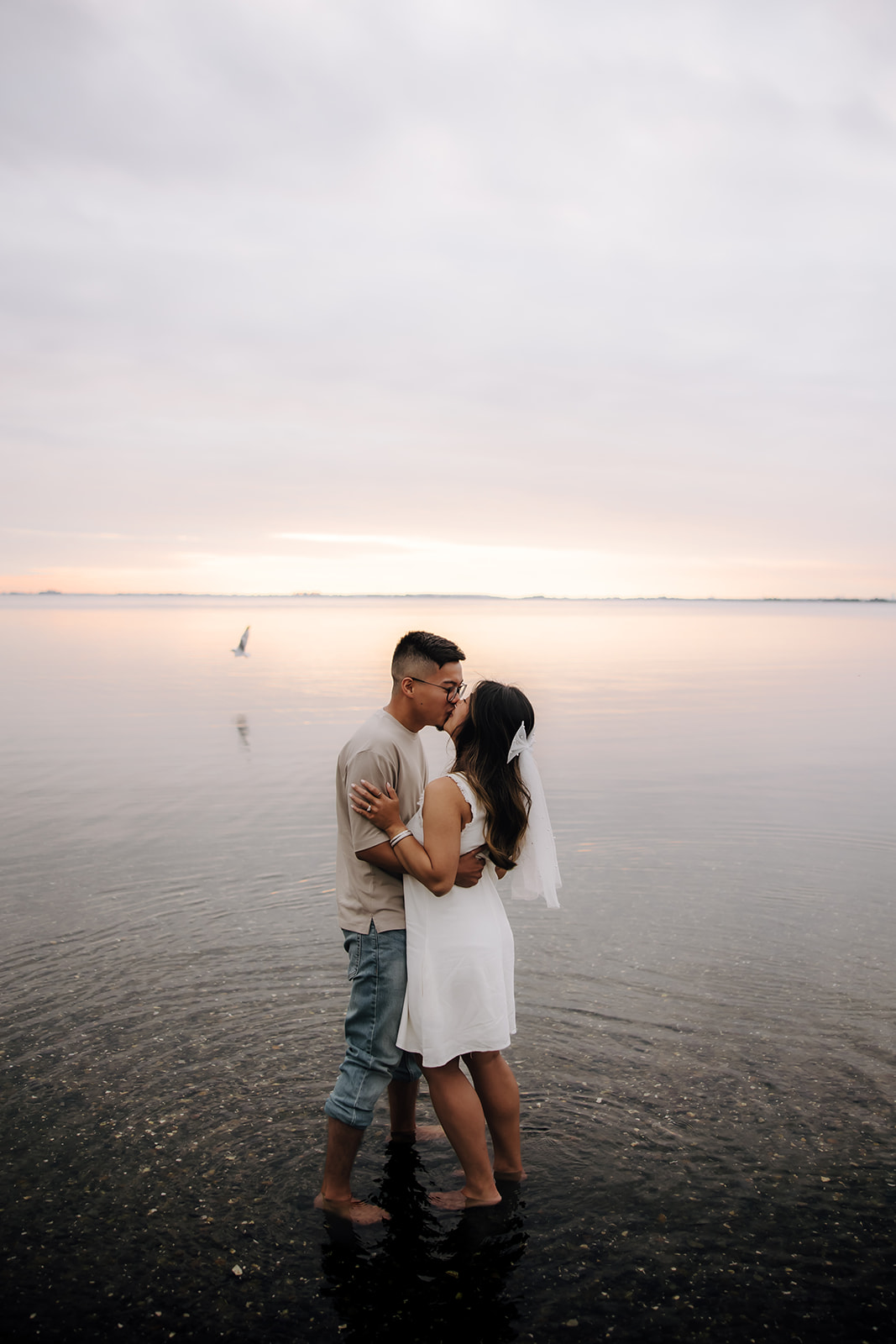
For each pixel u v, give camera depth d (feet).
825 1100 10.69
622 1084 11.10
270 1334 7.23
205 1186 9.16
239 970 14.62
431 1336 7.20
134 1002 13.42
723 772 33.65
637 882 19.83
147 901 18.25
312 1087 11.05
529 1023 12.75
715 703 57.11
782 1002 13.42
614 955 15.37
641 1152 9.70
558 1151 9.76
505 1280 7.85
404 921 9.29
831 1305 7.51
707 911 17.74
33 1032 12.48
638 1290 7.70
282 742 41.16
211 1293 7.69
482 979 9.05
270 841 23.36
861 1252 8.13
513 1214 8.75
